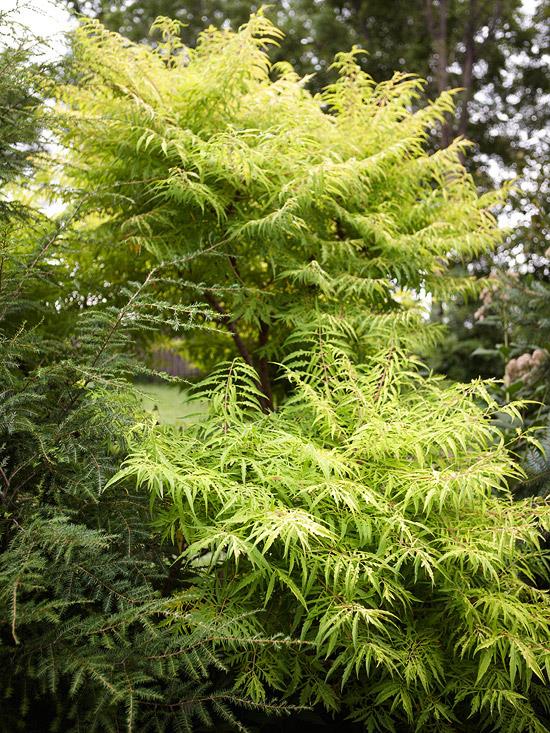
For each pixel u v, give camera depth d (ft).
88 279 12.01
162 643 6.46
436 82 41.04
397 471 7.86
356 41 41.50
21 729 6.29
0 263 8.43
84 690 6.26
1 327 10.73
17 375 9.36
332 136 11.68
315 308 11.05
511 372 13.52
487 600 7.03
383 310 12.09
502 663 7.43
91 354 8.26
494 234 12.13
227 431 8.16
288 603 7.52
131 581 7.66
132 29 40.45
